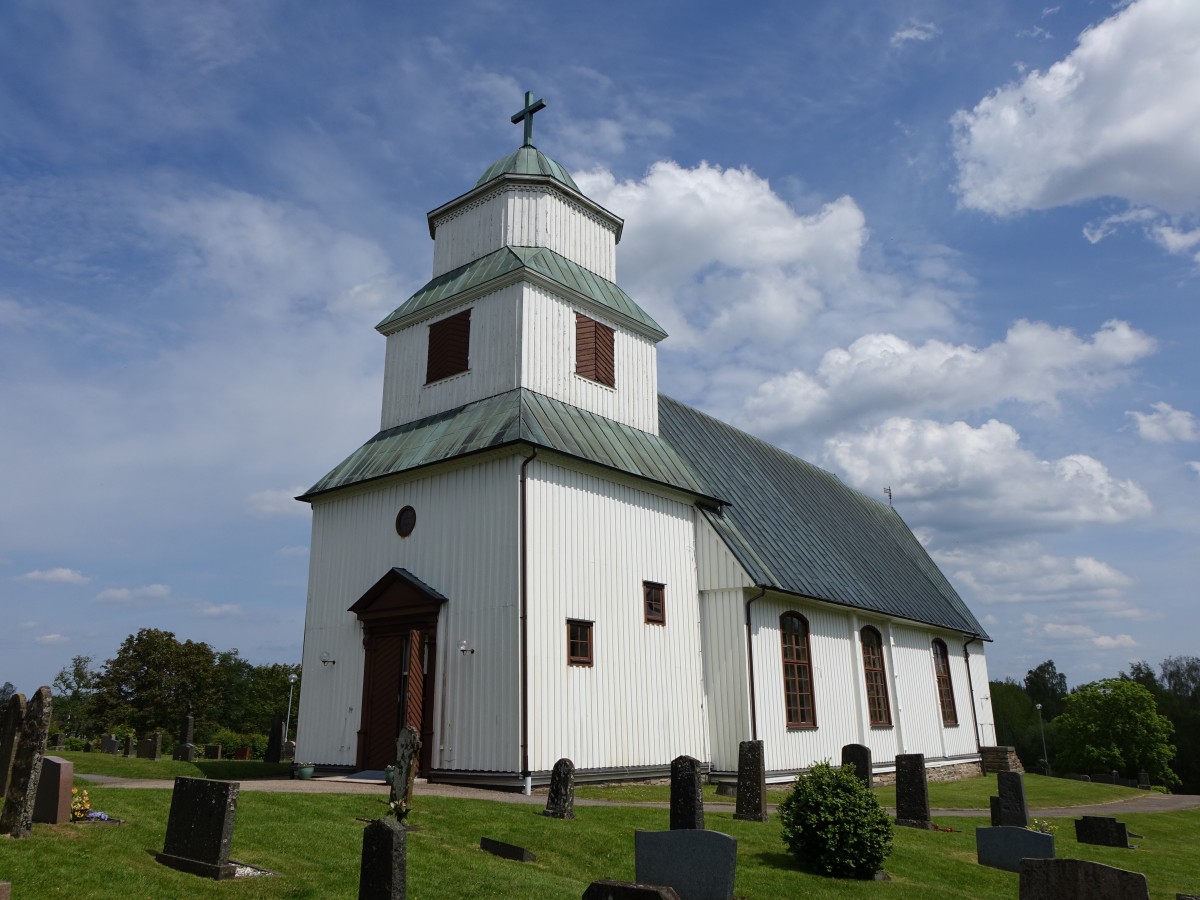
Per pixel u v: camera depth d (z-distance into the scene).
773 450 41.34
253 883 10.75
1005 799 20.97
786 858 15.72
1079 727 82.88
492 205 28.67
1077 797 37.09
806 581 29.31
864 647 33.06
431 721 21.62
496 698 20.56
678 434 31.75
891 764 32.53
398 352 28.05
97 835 11.91
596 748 21.89
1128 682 83.25
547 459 22.50
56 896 9.30
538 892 11.72
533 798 18.86
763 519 31.27
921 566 45.72
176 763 28.88
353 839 13.34
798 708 27.78
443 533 22.92
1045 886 11.33
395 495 24.47
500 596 21.19
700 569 27.09
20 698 12.99
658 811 18.30
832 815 15.28
